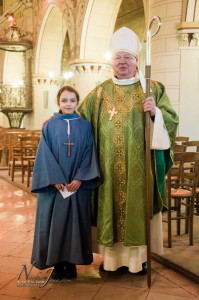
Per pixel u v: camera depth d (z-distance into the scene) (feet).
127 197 10.32
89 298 9.60
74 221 10.19
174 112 10.58
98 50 42.11
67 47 62.23
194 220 16.79
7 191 24.34
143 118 10.48
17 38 57.36
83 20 40.75
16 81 70.33
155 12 28.09
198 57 27.20
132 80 10.75
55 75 56.24
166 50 27.76
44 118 56.65
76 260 10.11
